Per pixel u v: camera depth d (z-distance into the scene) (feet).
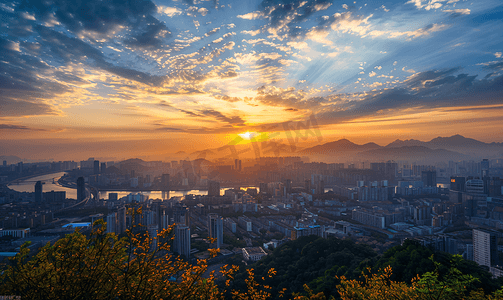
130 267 27.22
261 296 34.45
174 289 29.35
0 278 25.64
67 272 25.46
